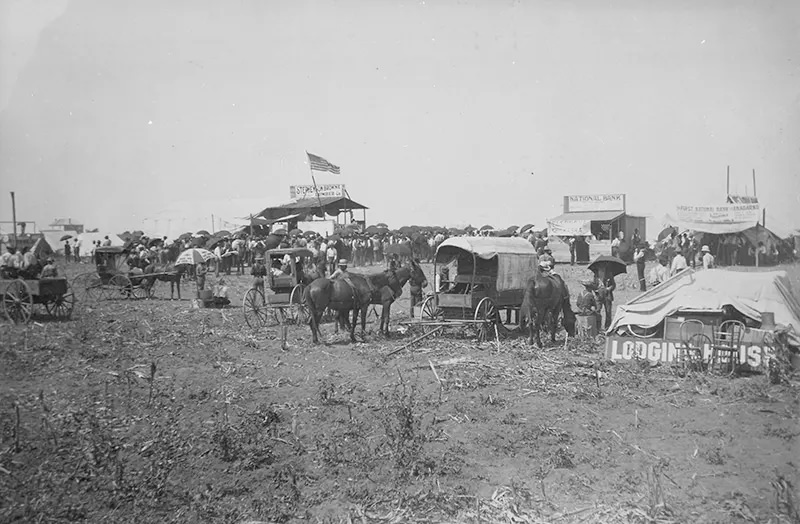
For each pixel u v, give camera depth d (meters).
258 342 16.14
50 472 8.44
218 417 10.25
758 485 7.96
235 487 8.19
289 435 9.66
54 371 12.89
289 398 11.30
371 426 9.92
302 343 15.94
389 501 7.80
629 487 8.05
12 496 7.89
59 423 9.88
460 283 17.50
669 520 7.26
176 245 31.86
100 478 8.30
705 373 12.73
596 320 17.05
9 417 10.13
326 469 8.62
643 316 14.66
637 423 10.02
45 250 28.48
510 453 9.02
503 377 12.61
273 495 7.96
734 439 9.30
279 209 44.34
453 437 9.55
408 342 15.97
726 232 29.84
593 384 12.12
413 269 17.88
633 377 12.49
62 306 19.02
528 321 15.70
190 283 30.39
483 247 16.39
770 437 9.35
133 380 12.34
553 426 9.98
